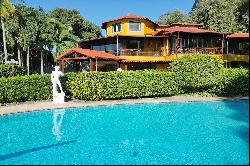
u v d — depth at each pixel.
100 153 11.06
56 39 55.16
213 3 50.34
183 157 10.13
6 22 46.69
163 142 12.46
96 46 48.09
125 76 24.92
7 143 12.80
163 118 17.30
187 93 27.22
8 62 37.94
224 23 46.25
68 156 10.68
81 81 24.53
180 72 26.80
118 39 43.97
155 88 25.67
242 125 5.98
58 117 18.56
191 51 40.09
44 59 62.62
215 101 20.41
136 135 13.85
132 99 24.92
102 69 45.75
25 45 49.09
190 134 13.46
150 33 46.34
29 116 18.81
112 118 18.00
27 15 49.16
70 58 37.19
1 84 22.66
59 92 25.41
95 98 24.53
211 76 25.62
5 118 18.17
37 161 10.09
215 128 12.80
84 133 14.55
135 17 45.91
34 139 13.52
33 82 24.30
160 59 44.31
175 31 38.59
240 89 12.30
